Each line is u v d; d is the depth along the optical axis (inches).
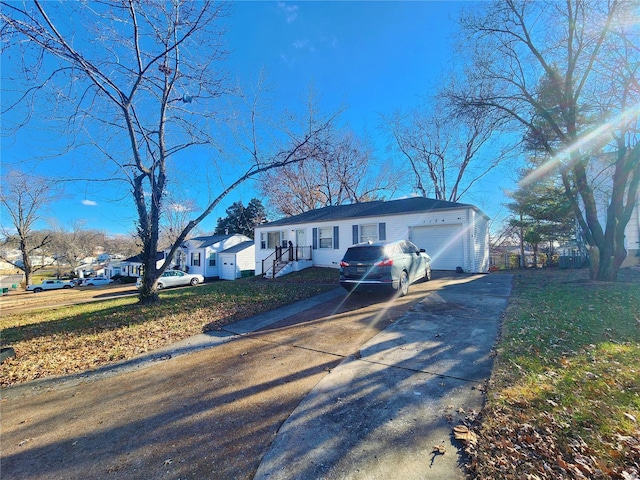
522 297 309.0
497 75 426.6
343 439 107.4
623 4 328.5
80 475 97.7
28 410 144.3
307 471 93.1
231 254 1097.4
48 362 205.6
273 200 1089.4
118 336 251.9
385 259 321.7
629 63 346.0
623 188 385.4
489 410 117.6
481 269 608.7
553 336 192.1
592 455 90.7
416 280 411.2
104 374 182.9
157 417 130.2
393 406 126.6
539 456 91.8
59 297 904.3
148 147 370.0
